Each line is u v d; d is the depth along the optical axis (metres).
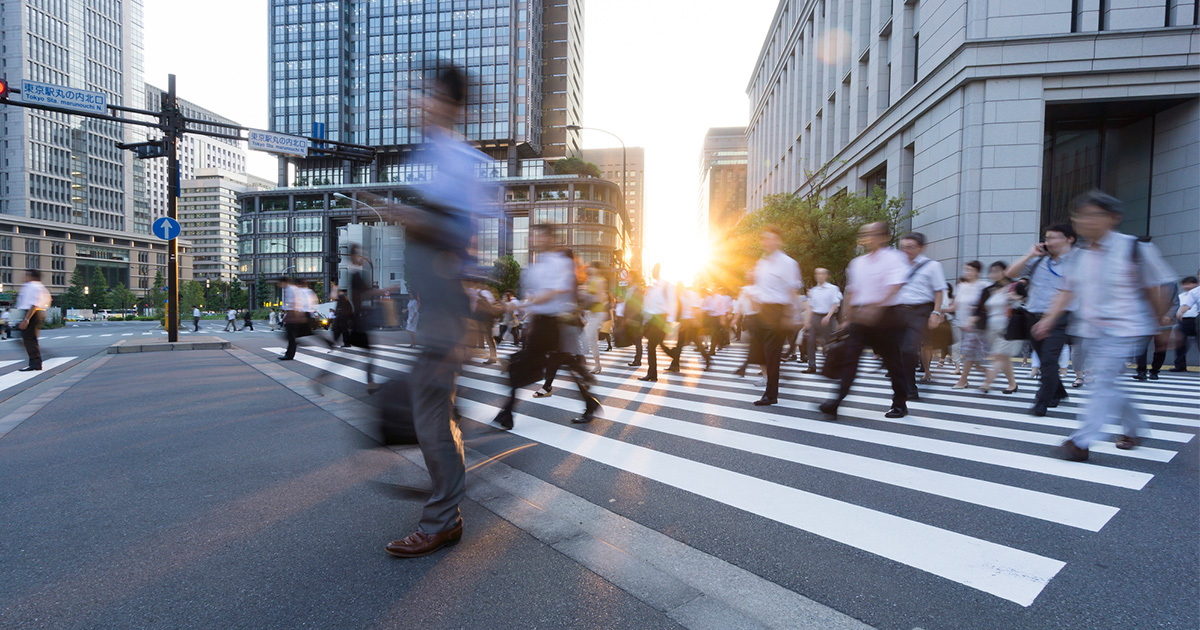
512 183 75.06
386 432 2.75
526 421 5.16
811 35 34.44
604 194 76.38
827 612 1.97
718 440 4.43
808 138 34.56
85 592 2.13
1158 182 16.66
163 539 2.59
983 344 7.30
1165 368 10.84
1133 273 3.66
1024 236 15.98
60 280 105.69
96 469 3.65
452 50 80.00
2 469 3.66
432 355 2.46
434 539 2.44
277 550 2.48
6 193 103.50
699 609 2.00
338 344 12.45
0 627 1.89
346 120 85.75
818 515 2.86
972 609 1.98
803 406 5.98
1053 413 5.61
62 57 105.94
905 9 20.48
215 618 1.95
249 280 83.56
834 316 9.33
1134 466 3.70
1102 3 15.95
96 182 117.06
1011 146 16.09
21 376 8.46
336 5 84.94
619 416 5.41
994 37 16.02
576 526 2.73
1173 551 2.43
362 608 2.00
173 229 14.52
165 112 14.06
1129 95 15.62
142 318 81.00
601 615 1.96
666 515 2.87
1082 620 1.91
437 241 2.45
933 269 6.17
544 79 92.38
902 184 20.75
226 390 6.90
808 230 20.70
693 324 9.62
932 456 3.95
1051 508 2.94
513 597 2.08
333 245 81.56
